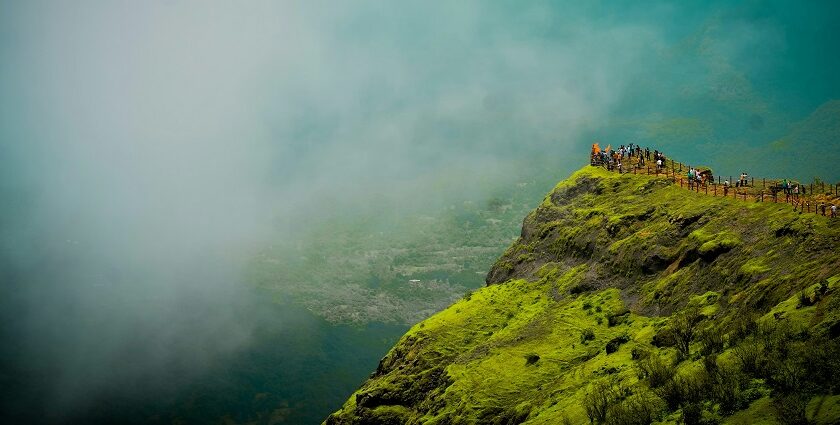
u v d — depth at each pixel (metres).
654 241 91.19
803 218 69.44
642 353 65.94
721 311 65.44
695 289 76.19
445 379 92.88
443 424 81.88
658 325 73.00
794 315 48.72
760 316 55.66
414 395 98.00
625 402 52.28
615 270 95.31
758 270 66.56
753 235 75.56
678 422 44.34
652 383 52.50
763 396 41.66
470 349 99.50
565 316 91.88
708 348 53.03
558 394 68.81
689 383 46.97
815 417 37.03
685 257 83.06
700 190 99.44
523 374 82.62
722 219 84.06
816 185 83.62
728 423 40.97
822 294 49.06
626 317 82.88
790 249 66.81
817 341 43.00
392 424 96.25
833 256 58.09
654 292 82.81
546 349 86.12
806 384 40.22
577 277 101.81
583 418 56.16
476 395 81.81
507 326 100.56
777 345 45.34
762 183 95.31
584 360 78.81
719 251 77.00
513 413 73.81
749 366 44.81
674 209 96.06
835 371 39.53
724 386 44.06
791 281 58.56
